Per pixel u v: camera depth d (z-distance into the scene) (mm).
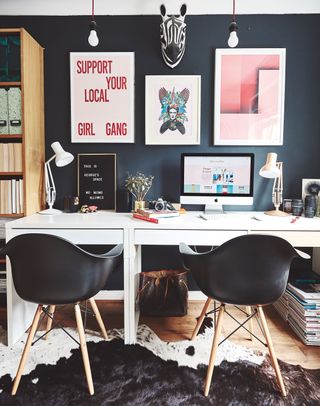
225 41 2303
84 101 2322
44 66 2336
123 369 1539
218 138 2332
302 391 1408
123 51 2318
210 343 1767
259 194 2389
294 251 1287
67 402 1338
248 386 1434
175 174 2393
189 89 2312
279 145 2342
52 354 1659
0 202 2062
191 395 1380
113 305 2312
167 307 2092
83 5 2287
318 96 2330
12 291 1765
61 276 1347
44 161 2363
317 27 2287
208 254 1342
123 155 2385
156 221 1816
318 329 1759
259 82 2297
